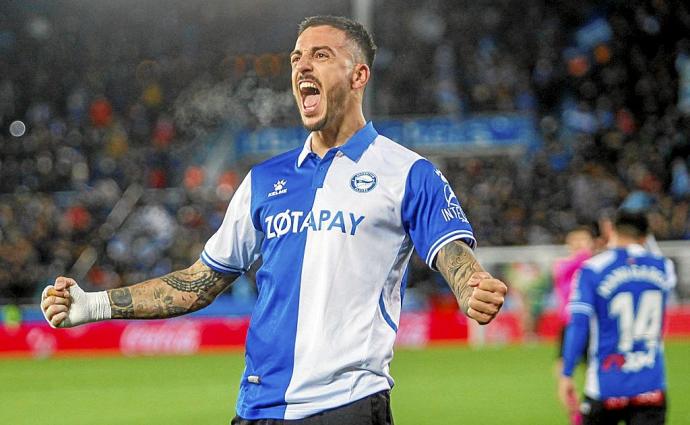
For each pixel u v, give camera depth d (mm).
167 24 106812
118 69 102000
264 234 11945
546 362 54125
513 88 96625
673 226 75125
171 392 44375
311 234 11484
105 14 106500
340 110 11961
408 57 100188
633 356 19641
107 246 77188
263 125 91312
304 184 11828
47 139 91312
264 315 11617
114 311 12398
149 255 76250
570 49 99750
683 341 62406
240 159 87500
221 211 79938
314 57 11930
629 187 83500
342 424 11133
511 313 66000
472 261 10945
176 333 65000
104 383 48281
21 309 65188
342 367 11172
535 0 102938
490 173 84812
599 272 19750
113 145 91000
